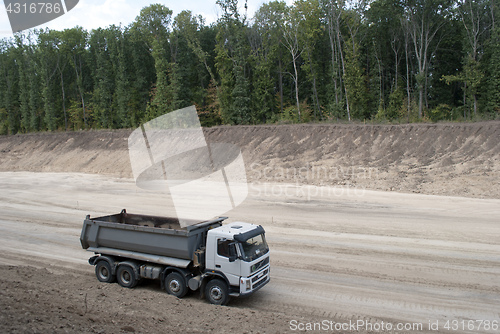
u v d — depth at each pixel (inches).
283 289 388.2
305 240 556.7
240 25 1653.5
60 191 1088.2
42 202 930.7
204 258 351.9
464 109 1482.5
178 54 1905.8
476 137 954.7
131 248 377.7
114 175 1334.9
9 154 1850.4
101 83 2039.9
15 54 2338.8
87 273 441.7
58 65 2255.2
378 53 1728.6
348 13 1508.4
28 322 232.5
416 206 722.8
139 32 2015.3
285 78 2007.9
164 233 353.1
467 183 809.5
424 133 1038.4
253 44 1862.7
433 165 918.4
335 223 642.8
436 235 556.7
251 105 1674.5
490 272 416.8
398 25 1616.6
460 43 1689.2
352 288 386.3
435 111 1441.9
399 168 945.5
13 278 369.7
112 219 431.5
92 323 255.8
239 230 346.6
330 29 1646.2
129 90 1983.3
